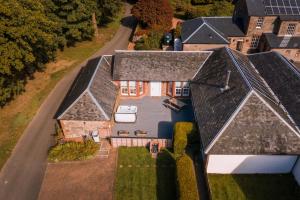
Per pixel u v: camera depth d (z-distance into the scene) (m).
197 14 67.75
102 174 30.75
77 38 55.66
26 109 40.38
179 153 32.31
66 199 28.23
